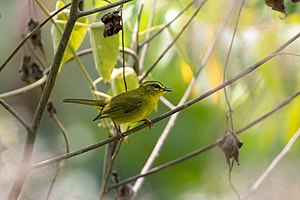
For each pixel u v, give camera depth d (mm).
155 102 10180
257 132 13914
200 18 11594
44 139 18062
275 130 13602
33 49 10273
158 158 18078
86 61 18953
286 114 13039
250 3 12000
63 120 19172
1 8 18625
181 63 12875
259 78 12047
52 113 9914
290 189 14586
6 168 9461
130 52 10516
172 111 8273
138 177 9938
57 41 9617
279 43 11875
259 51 11867
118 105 9781
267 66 12031
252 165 15438
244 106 12820
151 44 12219
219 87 8102
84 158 18266
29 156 8094
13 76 20031
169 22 10672
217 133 14547
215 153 15422
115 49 9383
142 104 9922
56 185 11906
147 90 10062
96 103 9945
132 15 11617
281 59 11922
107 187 9773
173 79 14891
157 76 13508
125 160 18062
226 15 11555
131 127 10766
